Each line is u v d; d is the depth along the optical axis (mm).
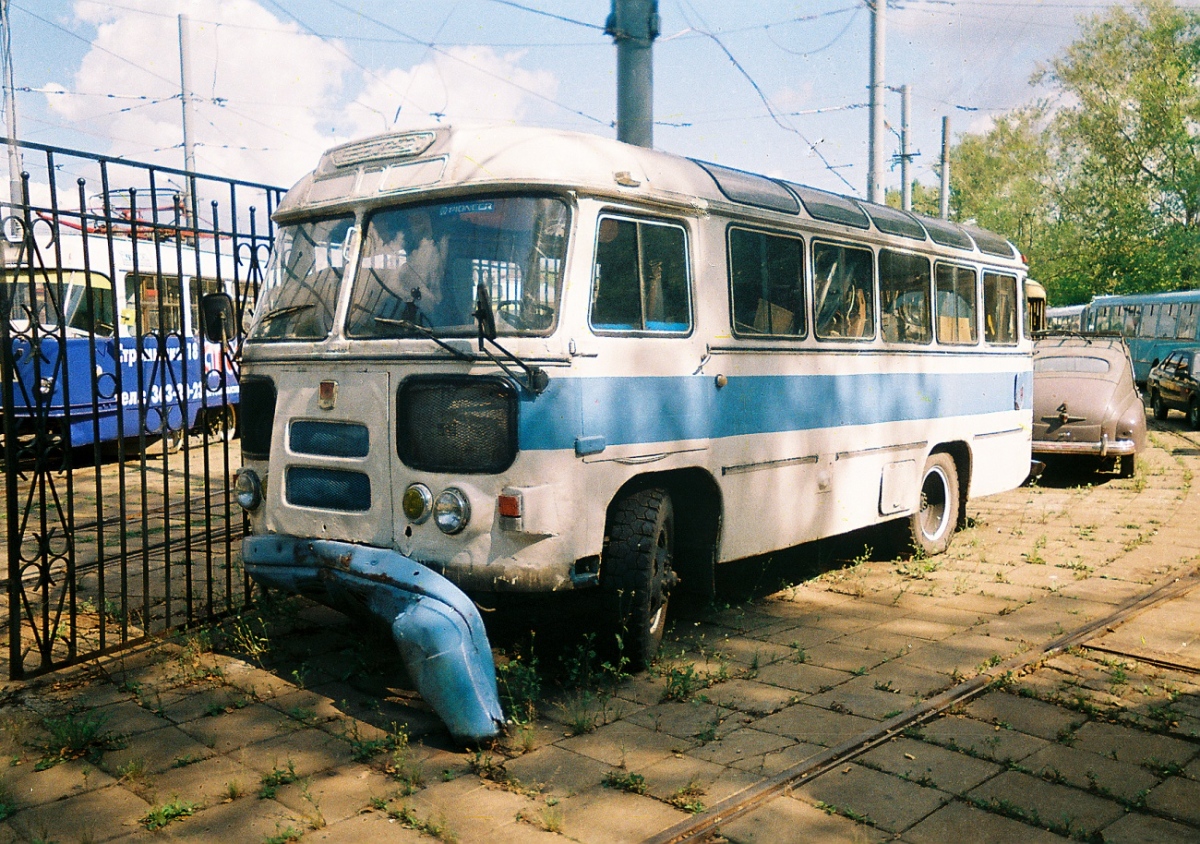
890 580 8062
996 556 8914
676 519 6418
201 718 5074
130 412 14680
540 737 4824
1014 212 46531
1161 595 7352
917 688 5477
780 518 6840
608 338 5438
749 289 6535
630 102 9312
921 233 8547
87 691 5445
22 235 5645
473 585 5129
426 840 3828
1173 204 40719
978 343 9492
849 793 4184
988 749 4629
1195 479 13617
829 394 7297
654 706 5230
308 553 5438
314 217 5941
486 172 5336
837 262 7426
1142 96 38625
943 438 8875
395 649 6102
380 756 4605
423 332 5246
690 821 3900
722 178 6508
